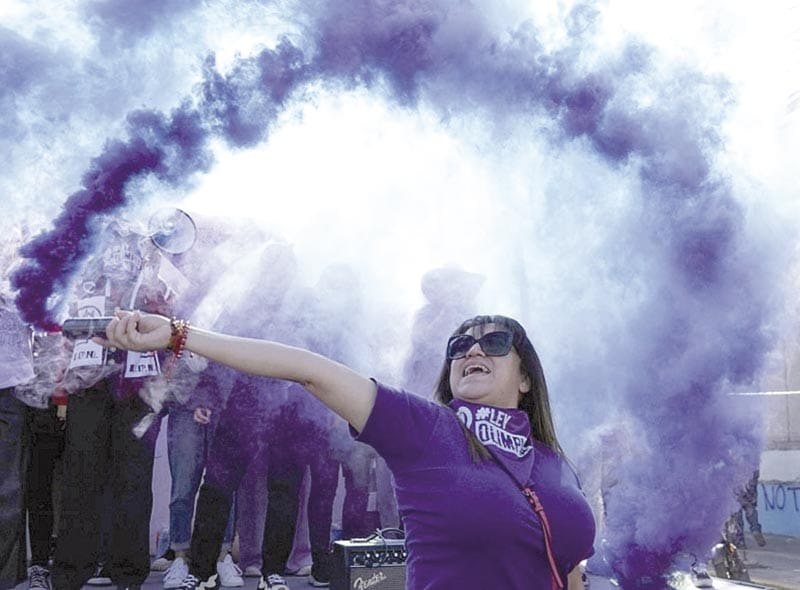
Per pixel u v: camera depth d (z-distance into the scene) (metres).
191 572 4.52
